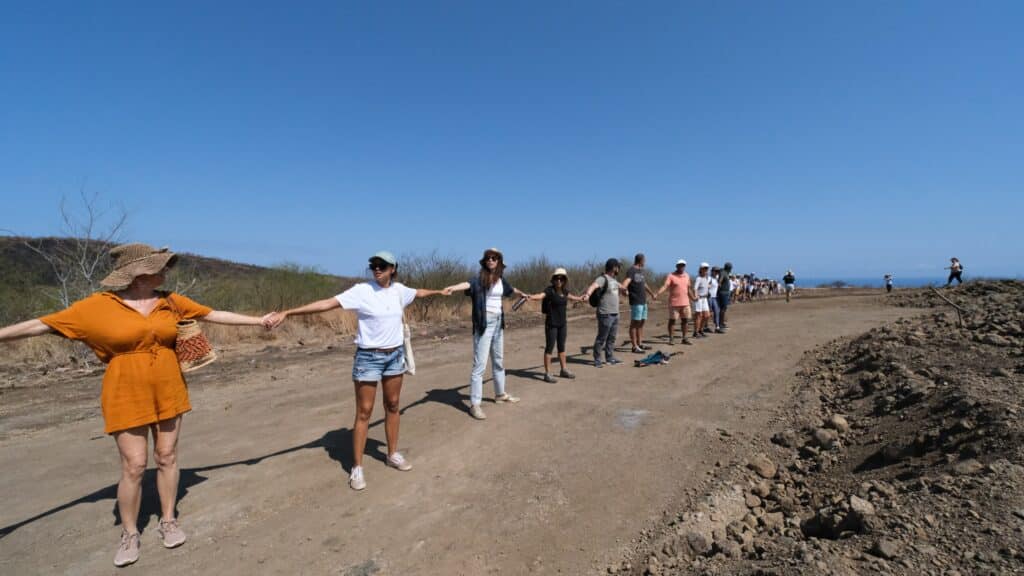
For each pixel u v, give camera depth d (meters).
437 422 6.02
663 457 4.98
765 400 6.73
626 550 3.48
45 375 9.08
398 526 3.80
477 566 3.33
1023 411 4.09
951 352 6.78
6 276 12.56
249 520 3.88
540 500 4.17
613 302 9.00
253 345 11.93
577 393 7.23
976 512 3.05
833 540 3.15
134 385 3.25
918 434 4.46
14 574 3.21
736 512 3.97
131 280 3.23
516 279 22.92
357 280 18.27
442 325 15.82
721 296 13.09
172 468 3.58
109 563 3.33
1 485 4.47
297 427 5.92
